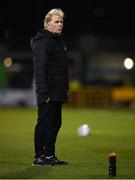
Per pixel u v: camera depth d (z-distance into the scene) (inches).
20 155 800.3
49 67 669.9
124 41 3565.5
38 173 642.2
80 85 2970.0
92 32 3705.7
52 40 668.7
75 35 3548.2
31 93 2506.2
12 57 3319.4
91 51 3476.9
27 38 3444.9
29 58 3326.8
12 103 2513.5
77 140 1026.1
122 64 3506.4
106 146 936.3
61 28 673.0
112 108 2348.7
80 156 796.6
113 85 3009.4
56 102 678.5
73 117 1743.4
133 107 2479.1
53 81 671.8
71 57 3280.0
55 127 690.2
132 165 709.3
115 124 1467.8
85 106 2497.5
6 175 629.3
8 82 2979.8
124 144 973.8
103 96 2539.4
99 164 713.6
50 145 689.0
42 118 682.2
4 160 748.0
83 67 3368.6
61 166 692.1
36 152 695.1
